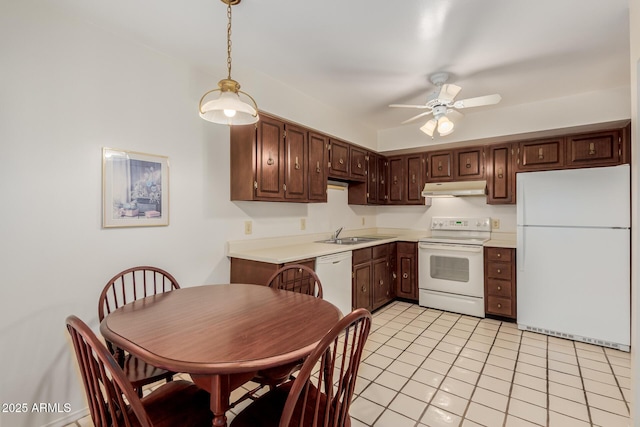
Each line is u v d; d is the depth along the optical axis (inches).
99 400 37.9
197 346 43.4
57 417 69.1
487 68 97.2
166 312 58.0
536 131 126.0
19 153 63.9
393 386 83.2
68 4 66.9
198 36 80.0
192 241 95.3
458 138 143.6
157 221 86.7
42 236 66.9
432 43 83.5
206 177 98.9
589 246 110.0
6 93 62.2
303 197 117.5
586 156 124.9
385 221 190.7
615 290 106.0
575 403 75.7
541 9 69.3
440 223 168.9
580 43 83.0
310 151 120.7
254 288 76.1
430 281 149.4
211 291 73.3
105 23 74.0
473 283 137.4
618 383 84.3
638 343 61.4
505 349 105.0
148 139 84.9
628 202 104.5
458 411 73.0
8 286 62.7
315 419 37.4
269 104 104.5
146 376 56.2
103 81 76.1
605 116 113.0
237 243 107.8
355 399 77.6
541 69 98.0
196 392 51.9
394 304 156.9
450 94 94.3
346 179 144.6
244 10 69.3
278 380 61.1
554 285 115.8
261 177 102.3
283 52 88.0
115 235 78.5
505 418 70.6
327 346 36.2
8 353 62.8
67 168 70.4
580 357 99.3
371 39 81.4
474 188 147.4
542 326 118.0
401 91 115.6
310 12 70.4
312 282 106.6
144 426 34.9
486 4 67.8
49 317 67.9
